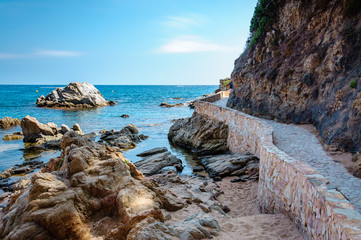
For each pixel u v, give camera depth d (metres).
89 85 64.44
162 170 15.91
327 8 16.25
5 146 25.44
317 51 15.98
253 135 15.58
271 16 21.36
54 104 58.25
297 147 11.23
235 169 14.56
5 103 69.69
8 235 6.43
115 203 7.48
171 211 8.35
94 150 9.45
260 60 22.25
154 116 45.44
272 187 8.59
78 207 7.18
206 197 10.51
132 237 5.91
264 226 7.09
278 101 18.48
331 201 4.95
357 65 11.93
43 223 6.52
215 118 23.02
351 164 8.65
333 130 11.24
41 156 22.00
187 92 139.25
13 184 15.47
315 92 15.38
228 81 53.12
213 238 6.56
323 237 5.08
